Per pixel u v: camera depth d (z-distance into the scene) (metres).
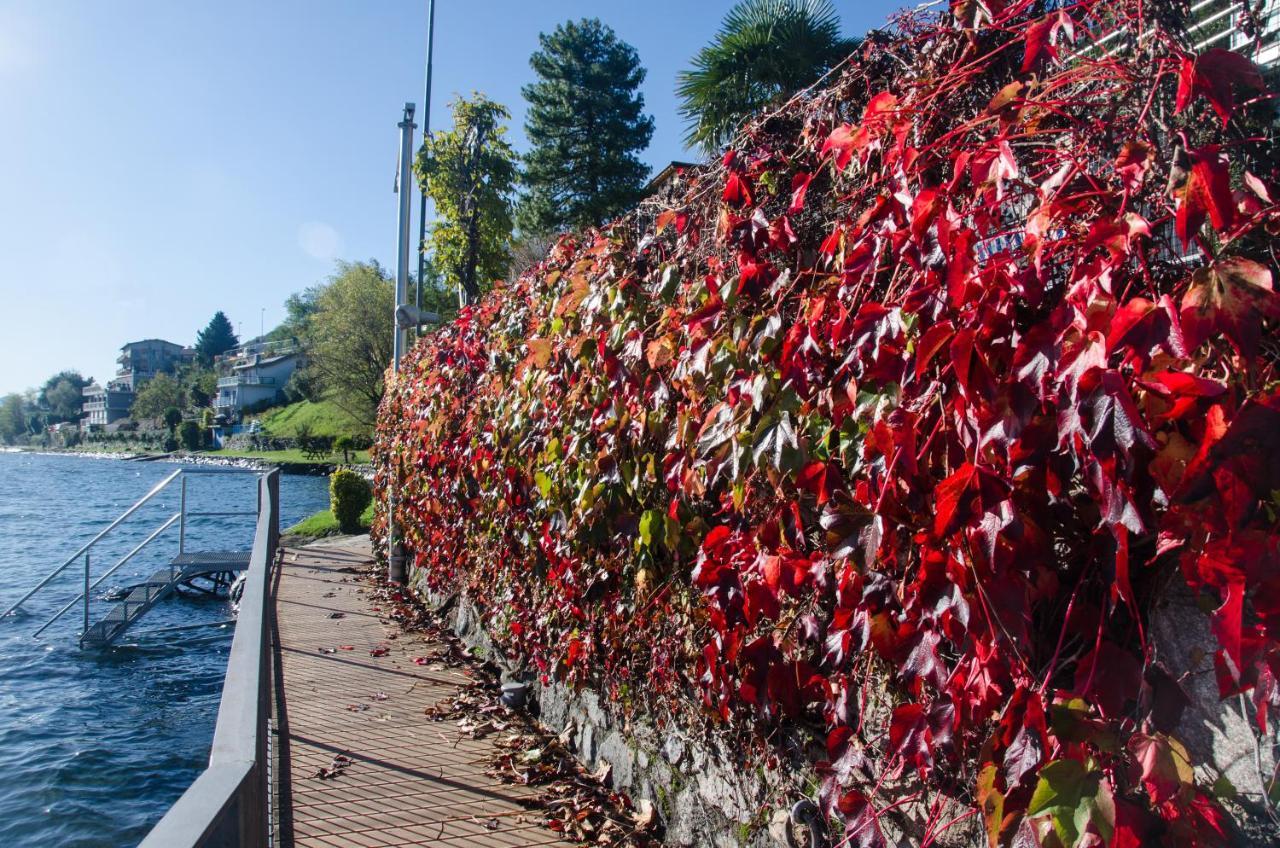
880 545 1.84
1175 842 1.36
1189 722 1.52
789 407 2.29
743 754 3.06
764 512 2.58
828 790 2.22
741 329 2.60
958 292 1.59
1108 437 1.29
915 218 1.74
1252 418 1.14
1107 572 1.53
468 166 12.23
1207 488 1.19
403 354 10.79
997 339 1.56
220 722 2.27
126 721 9.75
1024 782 1.53
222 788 1.76
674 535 3.06
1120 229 1.35
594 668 4.32
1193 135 1.45
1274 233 1.33
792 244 2.61
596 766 4.27
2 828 7.12
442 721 5.09
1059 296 1.63
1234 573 1.17
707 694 3.11
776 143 2.80
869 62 2.42
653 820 3.64
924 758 1.81
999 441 1.54
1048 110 1.59
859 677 2.43
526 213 30.70
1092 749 1.49
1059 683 1.69
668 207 3.58
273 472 10.55
